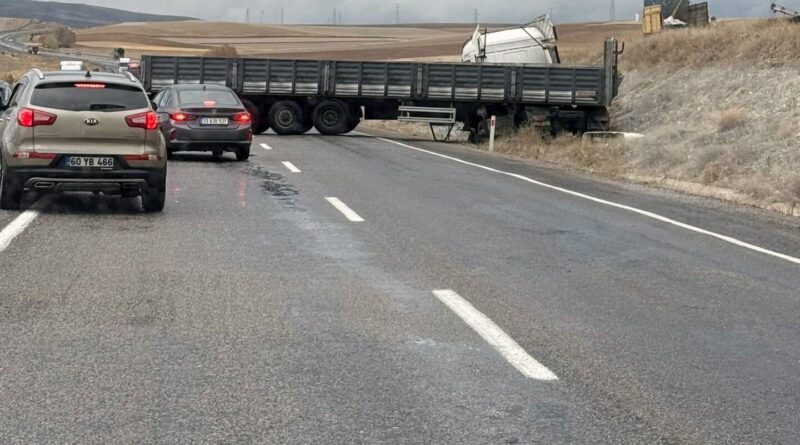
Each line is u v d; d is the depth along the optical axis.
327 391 5.44
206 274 8.70
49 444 4.54
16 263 8.93
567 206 14.74
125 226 11.41
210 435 4.71
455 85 31.09
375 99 31.66
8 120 12.43
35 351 6.10
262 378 5.66
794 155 19.38
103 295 7.73
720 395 5.56
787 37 30.47
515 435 4.80
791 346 6.75
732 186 18.33
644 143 25.05
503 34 33.69
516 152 27.78
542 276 9.12
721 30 36.38
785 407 5.36
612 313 7.64
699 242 11.56
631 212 14.27
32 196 13.98
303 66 31.05
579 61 43.25
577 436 4.80
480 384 5.64
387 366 5.97
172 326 6.82
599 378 5.83
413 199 14.92
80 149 11.94
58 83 12.05
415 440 4.69
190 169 18.89
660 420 5.08
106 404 5.14
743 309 7.94
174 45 178.25
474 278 8.90
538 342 6.65
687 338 6.91
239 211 13.04
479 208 14.09
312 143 27.66
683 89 32.25
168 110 21.00
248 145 21.06
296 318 7.15
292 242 10.62
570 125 31.66
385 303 7.73
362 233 11.41
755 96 27.34
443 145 29.72
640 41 40.72
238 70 30.88
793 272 9.75
